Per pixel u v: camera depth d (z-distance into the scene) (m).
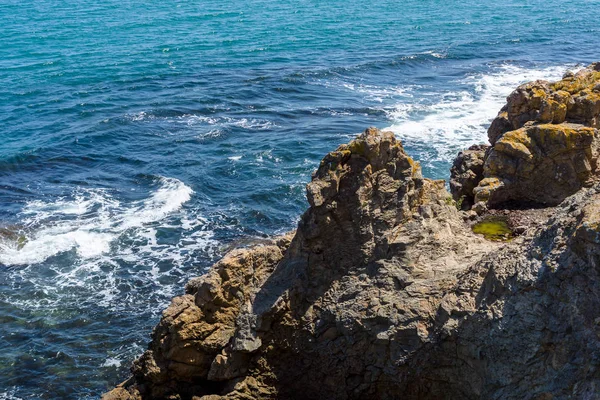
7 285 35.66
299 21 109.38
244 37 97.75
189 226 41.41
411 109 60.66
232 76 75.88
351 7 122.44
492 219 23.50
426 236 18.05
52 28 106.75
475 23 106.75
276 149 53.03
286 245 19.98
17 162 52.38
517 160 24.62
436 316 16.83
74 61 85.38
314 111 62.50
